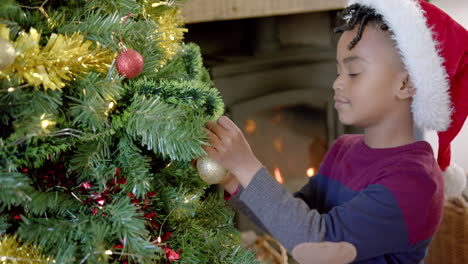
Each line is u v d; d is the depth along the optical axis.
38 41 0.52
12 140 0.50
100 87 0.57
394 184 0.74
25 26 0.56
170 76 0.77
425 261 1.71
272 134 1.93
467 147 1.89
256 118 1.88
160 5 0.76
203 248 0.72
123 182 0.61
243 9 1.45
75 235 0.56
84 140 0.60
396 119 0.81
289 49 1.90
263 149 1.92
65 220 0.58
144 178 0.62
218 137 0.73
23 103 0.52
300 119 1.97
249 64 1.76
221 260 0.74
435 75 0.77
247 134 1.86
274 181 0.76
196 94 0.63
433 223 0.76
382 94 0.79
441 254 1.65
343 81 0.81
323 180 0.96
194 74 0.85
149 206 0.65
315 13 1.94
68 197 0.59
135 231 0.56
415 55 0.76
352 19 0.80
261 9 1.48
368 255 0.74
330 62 1.94
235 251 0.76
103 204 0.59
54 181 0.59
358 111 0.80
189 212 0.69
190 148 0.60
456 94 0.84
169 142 0.59
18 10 0.54
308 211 0.75
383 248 0.74
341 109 0.82
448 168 0.96
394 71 0.78
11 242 0.53
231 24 1.83
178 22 0.86
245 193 0.76
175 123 0.59
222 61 1.76
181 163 0.74
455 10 1.75
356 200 0.76
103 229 0.55
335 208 0.77
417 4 0.80
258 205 0.75
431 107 0.79
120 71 0.58
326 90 1.96
